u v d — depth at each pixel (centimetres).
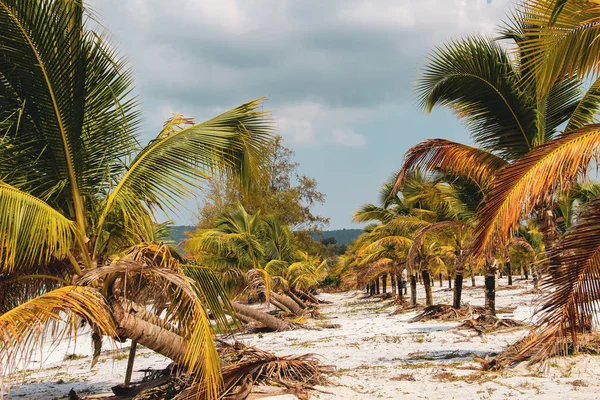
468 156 1054
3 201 656
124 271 671
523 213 505
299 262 3234
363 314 3262
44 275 766
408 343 1614
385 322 2475
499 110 1137
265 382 878
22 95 762
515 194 507
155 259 748
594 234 477
